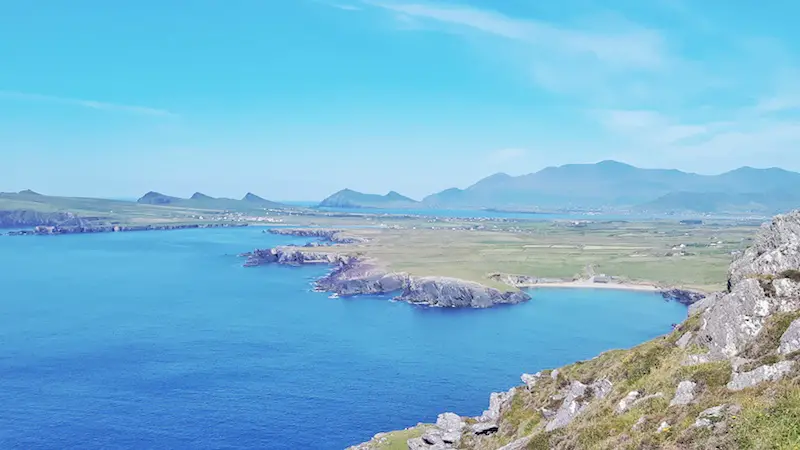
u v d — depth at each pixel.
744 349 38.28
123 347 141.12
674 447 30.17
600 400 45.75
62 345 142.38
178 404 104.81
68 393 109.38
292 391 112.06
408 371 125.31
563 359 135.38
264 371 124.25
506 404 64.81
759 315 39.78
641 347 57.38
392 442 73.12
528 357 137.12
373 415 100.69
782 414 28.14
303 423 97.25
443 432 65.88
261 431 94.00
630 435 35.06
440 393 111.69
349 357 135.75
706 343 42.81
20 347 140.00
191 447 88.31
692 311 58.88
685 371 39.19
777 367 32.72
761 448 26.55
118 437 90.94
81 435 91.38
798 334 34.66
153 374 121.00
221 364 128.62
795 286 40.72
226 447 88.56
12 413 99.44
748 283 41.84
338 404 105.62
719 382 35.66
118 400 106.25
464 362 132.62
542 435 44.47
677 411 34.66
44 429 93.31
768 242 51.66
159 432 92.94
